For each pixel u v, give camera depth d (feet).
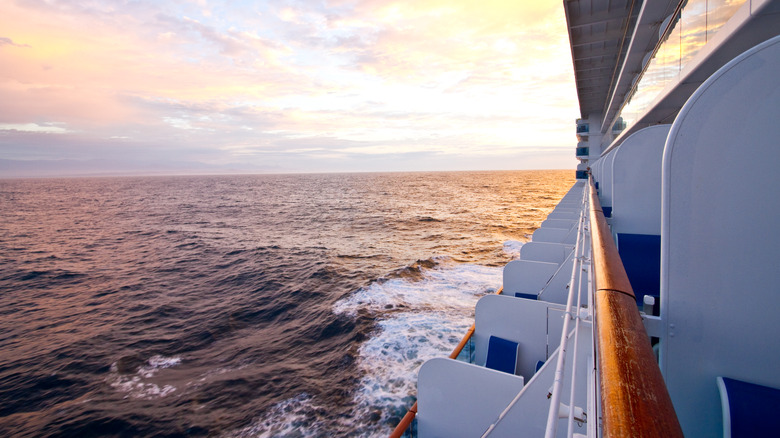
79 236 117.29
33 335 43.16
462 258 68.13
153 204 231.30
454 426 12.16
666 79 18.10
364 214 153.48
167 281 63.87
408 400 25.71
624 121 35.70
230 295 54.60
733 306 5.56
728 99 5.26
